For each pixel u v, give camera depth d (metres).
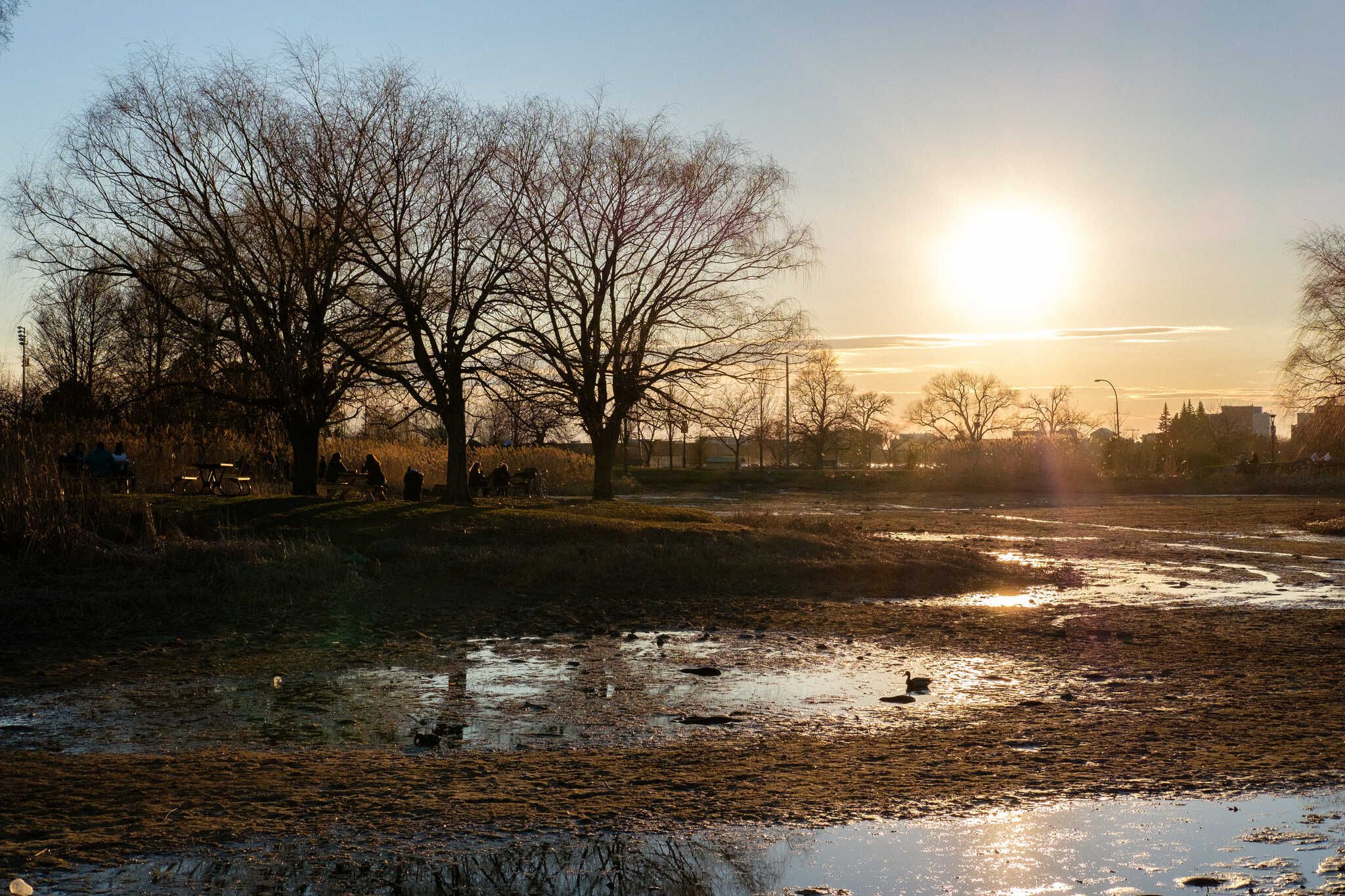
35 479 19.70
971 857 6.10
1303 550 28.39
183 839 6.29
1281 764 8.00
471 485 36.62
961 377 125.06
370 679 11.78
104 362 29.64
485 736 9.13
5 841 6.20
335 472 31.67
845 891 5.62
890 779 7.64
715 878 5.81
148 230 25.55
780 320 33.06
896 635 14.86
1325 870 5.87
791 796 7.24
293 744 8.88
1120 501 53.56
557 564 19.50
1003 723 9.55
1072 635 14.68
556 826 6.60
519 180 28.81
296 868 5.88
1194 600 18.61
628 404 32.56
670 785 7.49
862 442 123.12
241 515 22.27
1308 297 39.69
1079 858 6.07
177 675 11.91
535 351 27.30
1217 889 5.62
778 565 20.66
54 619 14.27
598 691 11.16
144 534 19.14
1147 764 8.03
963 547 25.95
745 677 11.91
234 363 25.78
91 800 7.02
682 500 52.50
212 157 25.56
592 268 32.06
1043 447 67.56
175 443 30.09
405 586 17.75
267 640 13.89
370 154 25.67
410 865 5.95
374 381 26.81
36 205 25.14
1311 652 13.23
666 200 32.34
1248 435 102.25
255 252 25.48
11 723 9.64
